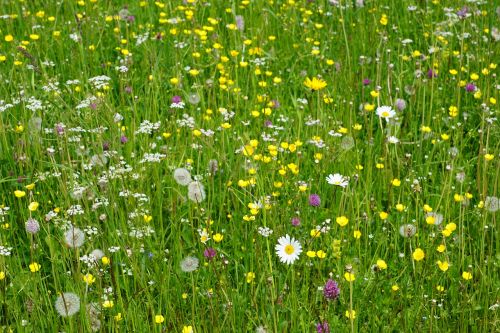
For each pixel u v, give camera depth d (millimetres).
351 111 3408
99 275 2584
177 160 3195
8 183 3105
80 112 3379
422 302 2652
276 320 2576
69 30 4043
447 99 3619
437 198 3064
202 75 3730
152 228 2908
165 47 3916
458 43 4020
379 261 2639
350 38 3975
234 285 2795
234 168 3100
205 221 2914
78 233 2600
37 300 2629
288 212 2926
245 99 3514
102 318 2525
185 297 2645
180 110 3492
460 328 2637
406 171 3184
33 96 3266
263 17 4121
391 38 4062
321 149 3248
